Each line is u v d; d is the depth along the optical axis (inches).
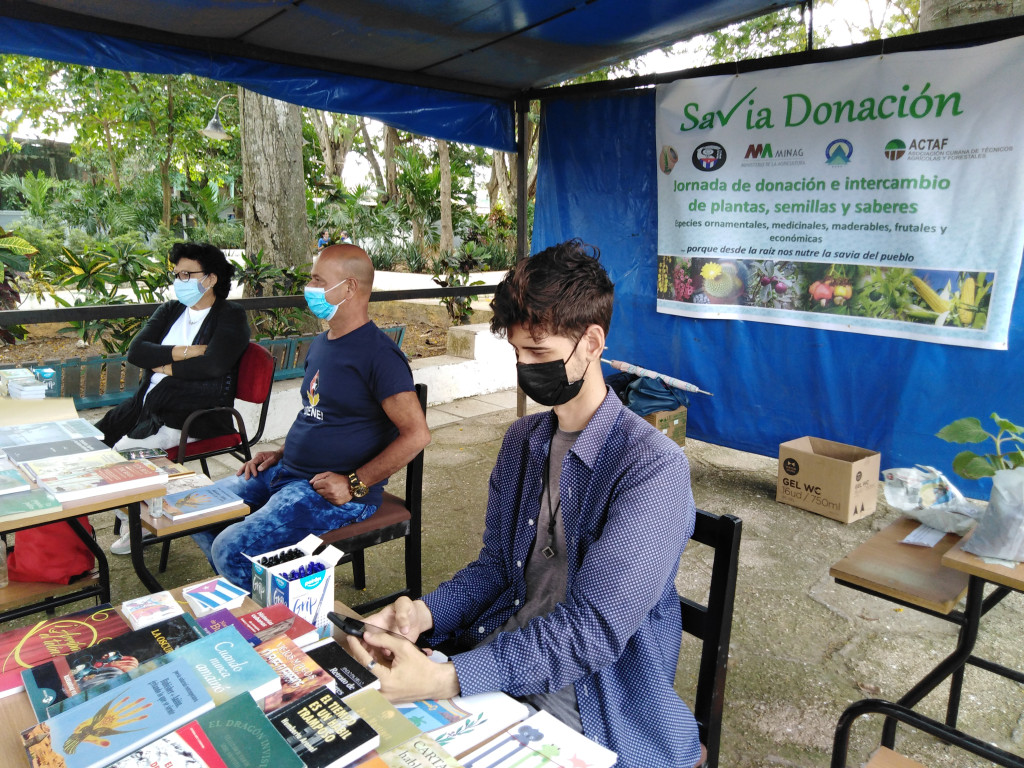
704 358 183.9
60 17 126.5
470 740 42.2
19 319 146.2
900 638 110.2
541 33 152.6
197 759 33.8
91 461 81.2
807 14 149.7
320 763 34.6
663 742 49.8
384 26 144.3
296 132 305.0
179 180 605.0
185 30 140.2
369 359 99.0
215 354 132.8
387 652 49.4
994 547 65.6
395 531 103.3
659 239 185.6
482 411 243.8
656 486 48.3
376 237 610.2
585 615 46.8
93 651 44.0
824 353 163.0
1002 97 129.8
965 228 138.3
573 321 48.8
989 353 140.2
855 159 149.6
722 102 166.1
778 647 108.1
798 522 153.9
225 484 109.7
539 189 209.6
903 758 55.3
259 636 47.0
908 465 154.8
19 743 37.8
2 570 85.0
